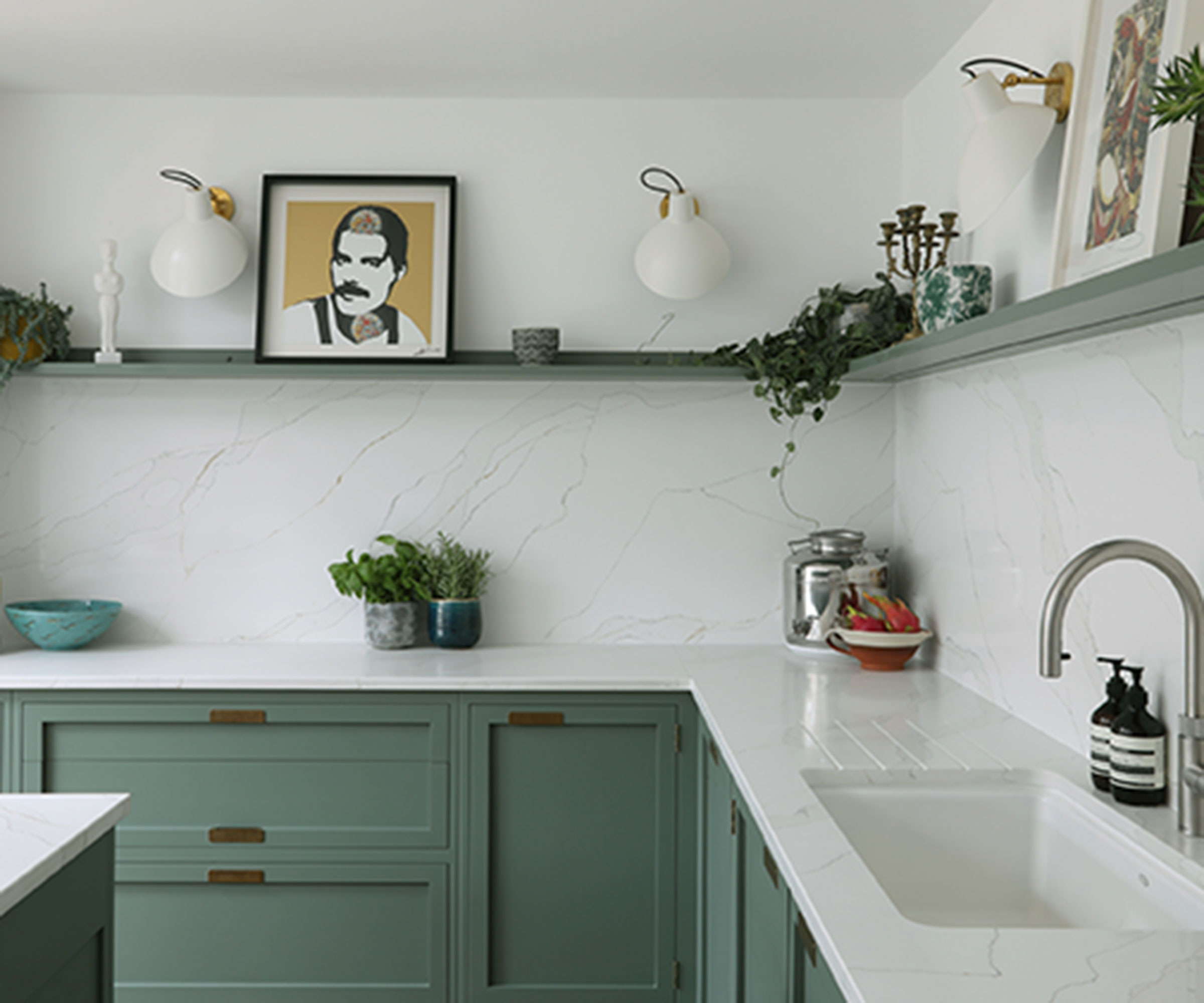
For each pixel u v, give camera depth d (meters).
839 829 1.56
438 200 3.08
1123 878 1.56
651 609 3.15
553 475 3.14
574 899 2.70
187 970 2.69
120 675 2.65
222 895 2.69
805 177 3.12
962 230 2.13
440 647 3.03
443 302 3.06
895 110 3.12
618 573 3.15
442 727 2.67
